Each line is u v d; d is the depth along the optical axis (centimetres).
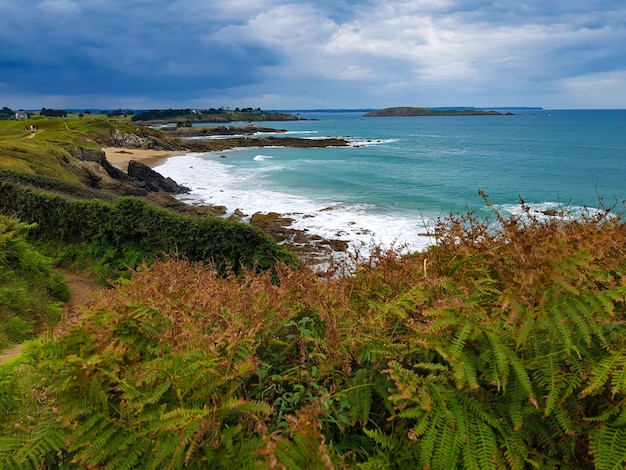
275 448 153
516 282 189
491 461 159
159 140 8512
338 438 204
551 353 175
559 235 203
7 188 1667
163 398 193
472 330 185
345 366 218
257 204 3284
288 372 232
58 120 8762
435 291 223
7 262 1048
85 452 181
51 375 213
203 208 3020
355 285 279
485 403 176
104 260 1462
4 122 9056
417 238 2123
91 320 233
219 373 192
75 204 1525
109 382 202
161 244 1439
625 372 159
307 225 2545
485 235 246
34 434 206
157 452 173
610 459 154
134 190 3547
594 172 4931
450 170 5334
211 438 171
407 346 207
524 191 3700
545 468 167
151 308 236
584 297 179
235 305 263
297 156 7312
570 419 171
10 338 704
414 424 190
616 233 229
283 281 304
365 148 8825
